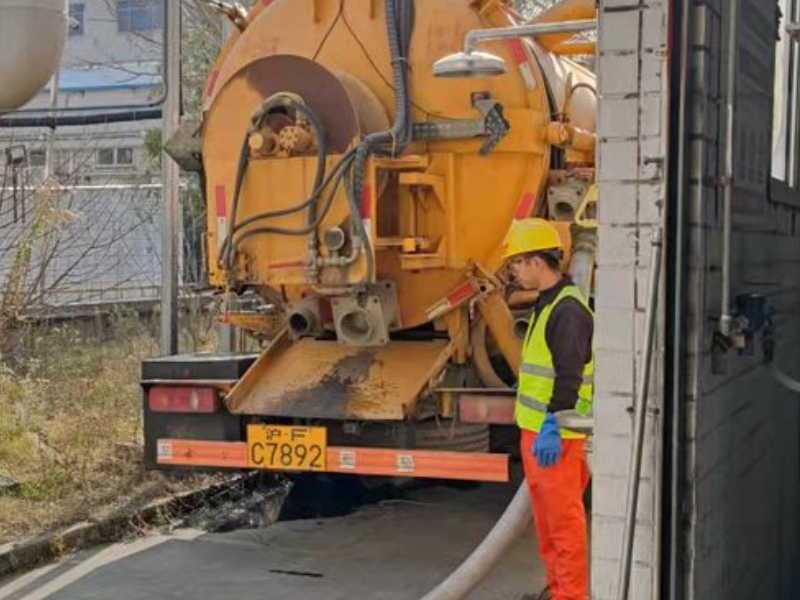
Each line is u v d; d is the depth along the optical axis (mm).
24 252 9961
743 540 4199
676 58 3312
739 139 3887
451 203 6293
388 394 6223
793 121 5098
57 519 6625
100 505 6973
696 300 3393
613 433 3457
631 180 3385
